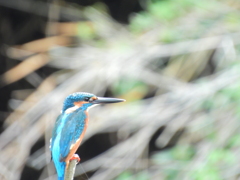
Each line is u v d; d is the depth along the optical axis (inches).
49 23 318.0
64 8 318.0
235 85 294.5
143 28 301.1
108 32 301.6
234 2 302.2
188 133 297.3
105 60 297.6
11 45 348.5
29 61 305.4
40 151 314.2
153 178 295.0
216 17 301.3
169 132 300.4
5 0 336.2
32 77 320.2
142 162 297.3
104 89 297.3
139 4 331.9
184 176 293.4
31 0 336.2
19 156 297.6
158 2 302.7
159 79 297.4
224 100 294.7
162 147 303.1
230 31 300.0
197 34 300.2
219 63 297.4
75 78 298.0
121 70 296.5
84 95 276.8
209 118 294.5
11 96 343.0
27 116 298.2
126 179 295.6
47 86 301.3
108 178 296.0
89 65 298.4
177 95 295.7
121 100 277.0
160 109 295.4
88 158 348.2
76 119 275.7
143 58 298.0
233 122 294.5
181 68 299.0
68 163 274.8
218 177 291.9
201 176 291.9
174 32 300.2
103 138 339.3
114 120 295.7
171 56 299.7
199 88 295.3
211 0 301.9
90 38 302.2
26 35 350.3
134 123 295.9
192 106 295.3
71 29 305.7
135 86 297.4
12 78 311.3
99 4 323.3
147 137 295.0
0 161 297.6
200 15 301.3
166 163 295.3
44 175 307.3
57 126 276.1
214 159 292.4
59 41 305.3
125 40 300.0
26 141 297.7
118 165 295.4
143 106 296.4
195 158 294.0
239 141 293.1
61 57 300.2
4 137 298.4
